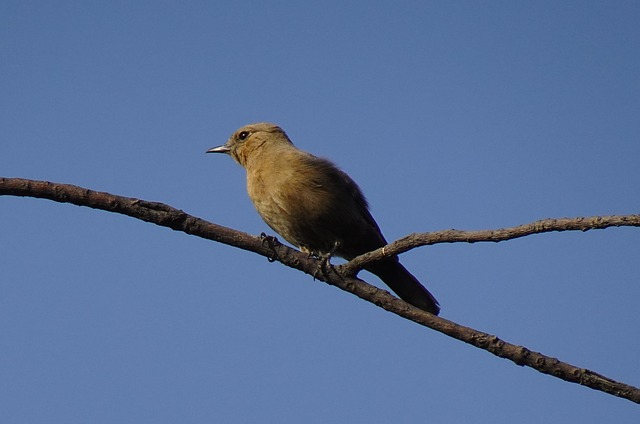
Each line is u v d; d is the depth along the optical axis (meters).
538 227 8.35
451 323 8.90
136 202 8.87
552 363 8.37
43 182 8.59
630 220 7.95
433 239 8.95
